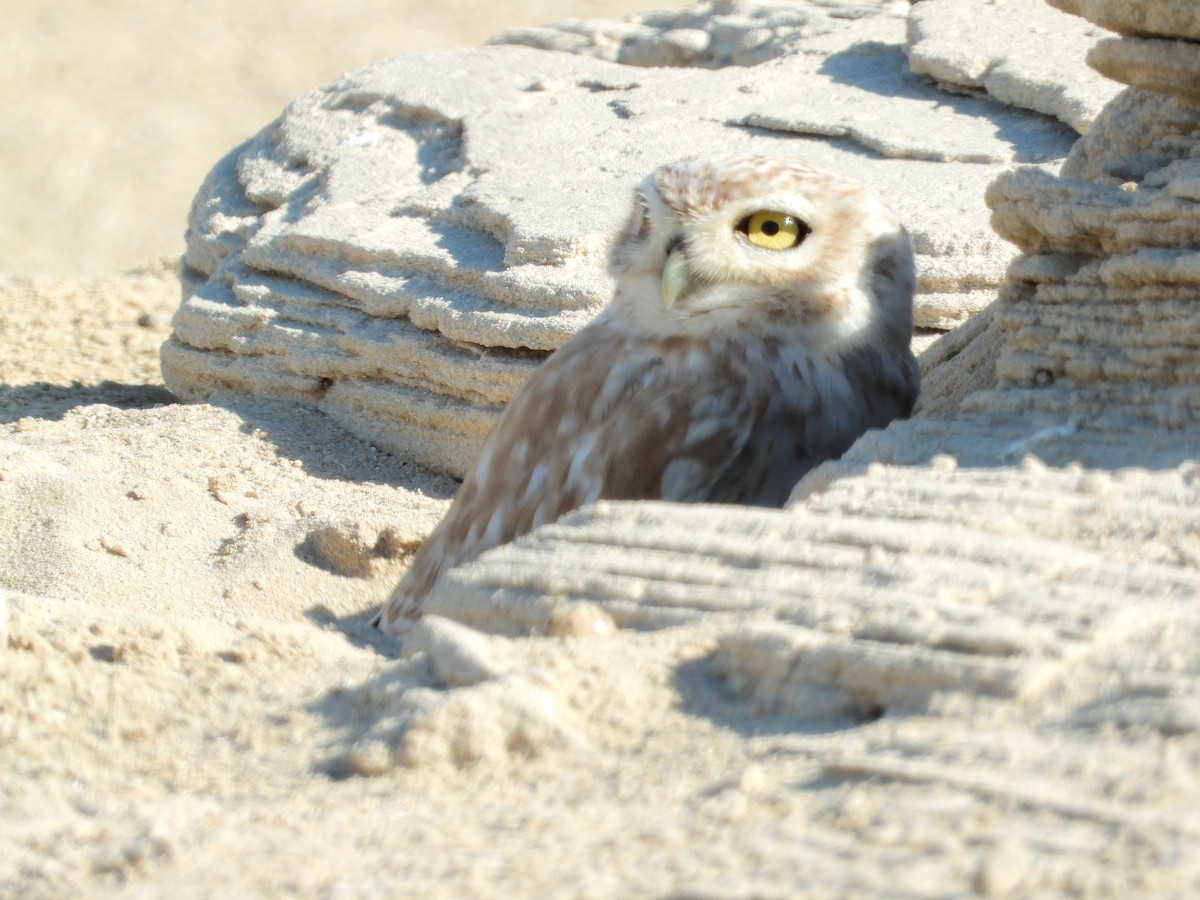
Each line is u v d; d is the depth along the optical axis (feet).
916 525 18.44
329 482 42.65
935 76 53.52
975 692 14.76
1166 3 25.46
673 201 28.50
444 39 166.91
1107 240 24.13
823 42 60.34
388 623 30.66
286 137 58.34
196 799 15.75
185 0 181.57
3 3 178.60
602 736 15.61
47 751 17.13
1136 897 11.52
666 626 17.54
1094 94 48.29
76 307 73.61
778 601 17.11
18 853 14.71
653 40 65.72
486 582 19.38
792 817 13.42
